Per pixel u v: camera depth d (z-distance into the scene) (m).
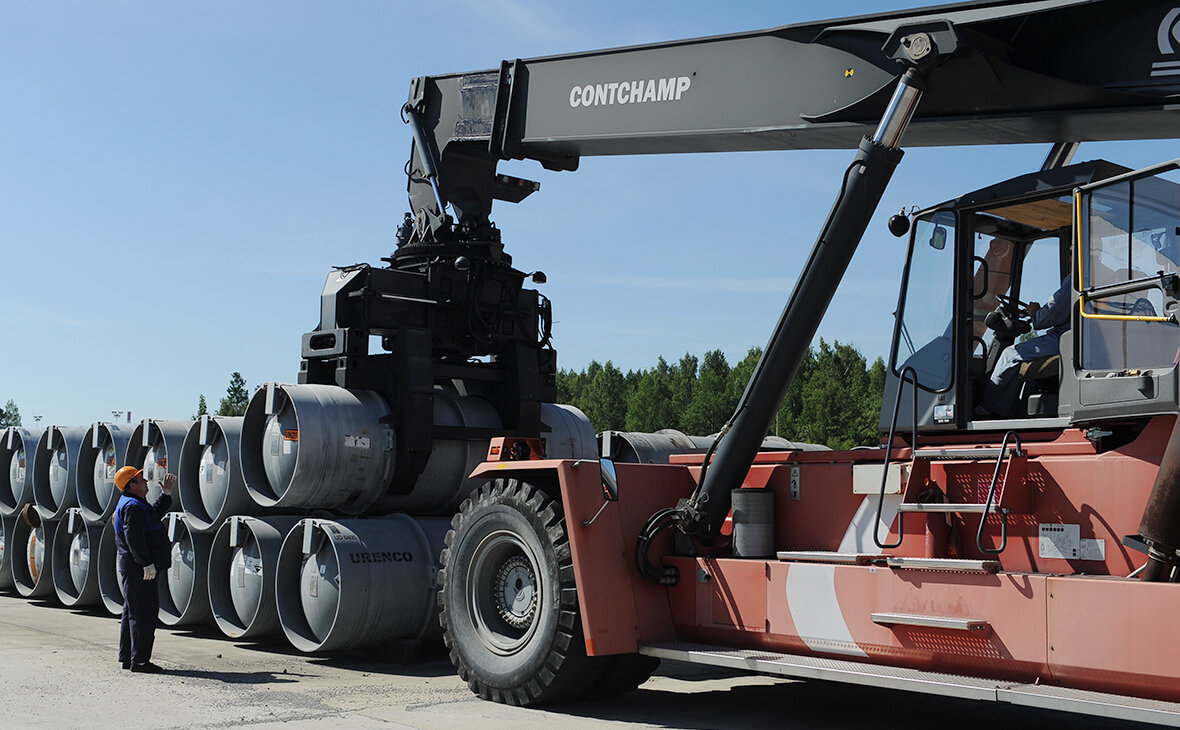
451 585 7.63
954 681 5.48
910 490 6.11
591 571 6.85
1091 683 5.17
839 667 5.90
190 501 10.75
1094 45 5.92
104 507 12.04
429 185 10.20
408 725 6.35
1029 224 6.38
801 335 6.62
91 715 6.55
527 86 8.99
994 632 5.48
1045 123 6.20
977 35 6.08
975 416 6.27
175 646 9.84
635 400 87.12
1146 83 5.75
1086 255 5.58
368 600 8.87
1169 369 5.08
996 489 5.79
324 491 9.46
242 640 10.28
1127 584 5.05
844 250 6.44
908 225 6.56
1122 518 5.39
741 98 7.41
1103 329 5.46
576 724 6.49
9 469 14.42
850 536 6.52
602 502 7.03
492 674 7.20
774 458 7.02
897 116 6.25
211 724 6.32
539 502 7.12
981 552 5.59
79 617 12.05
